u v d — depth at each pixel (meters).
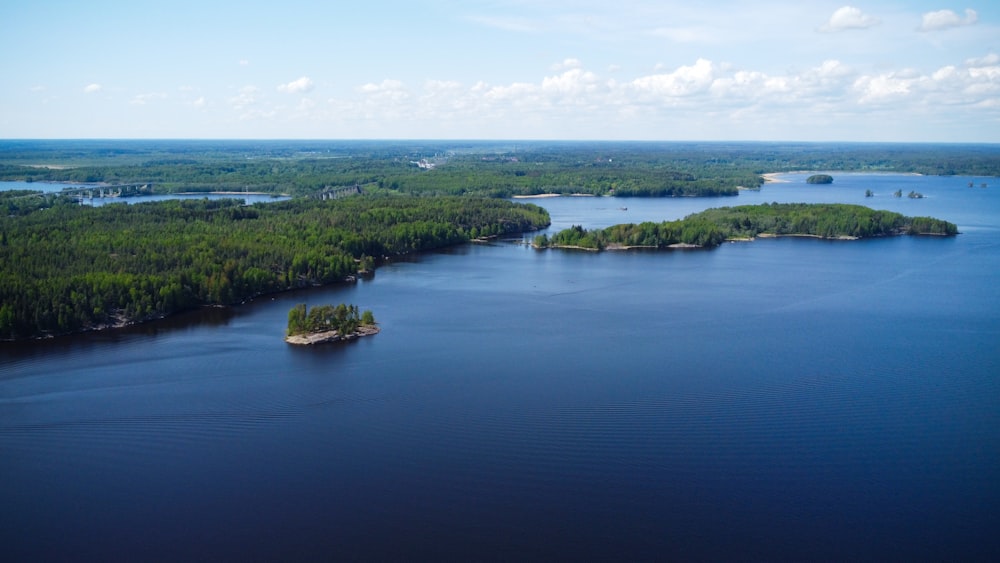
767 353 158.75
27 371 145.88
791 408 127.75
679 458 109.38
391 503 97.88
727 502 98.06
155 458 109.94
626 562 86.06
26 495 99.94
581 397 132.25
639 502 98.00
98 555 87.62
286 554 87.56
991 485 102.44
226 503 97.88
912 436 116.88
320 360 153.12
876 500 98.69
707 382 140.12
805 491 100.75
